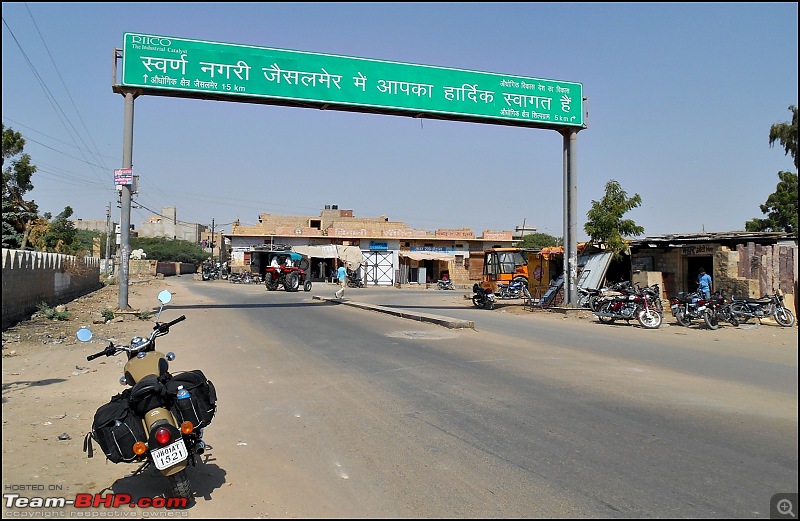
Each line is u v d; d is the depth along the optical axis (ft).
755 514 14.23
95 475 17.38
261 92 60.70
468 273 194.70
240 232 188.24
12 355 36.37
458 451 18.95
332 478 16.87
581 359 36.40
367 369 33.04
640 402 25.11
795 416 22.81
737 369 33.22
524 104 69.51
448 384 28.96
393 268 191.83
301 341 44.70
